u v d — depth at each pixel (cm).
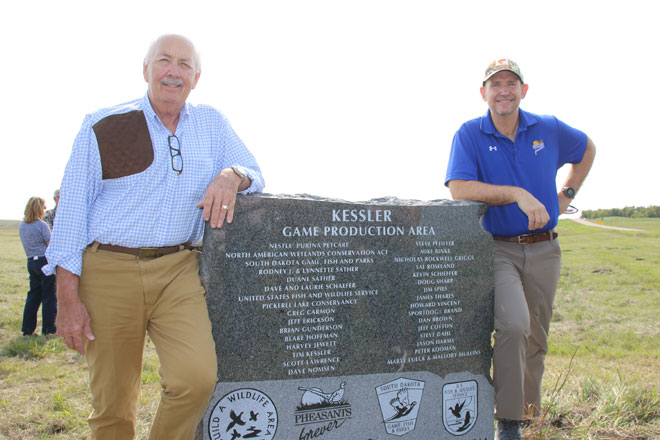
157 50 248
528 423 334
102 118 245
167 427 236
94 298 244
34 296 648
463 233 305
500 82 321
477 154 336
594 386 392
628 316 757
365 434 282
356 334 281
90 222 245
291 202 270
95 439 262
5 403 394
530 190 327
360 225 282
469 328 305
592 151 362
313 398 274
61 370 496
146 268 244
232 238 261
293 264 270
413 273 293
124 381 255
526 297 333
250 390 265
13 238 2992
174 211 251
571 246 1730
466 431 302
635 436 318
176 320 244
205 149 267
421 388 294
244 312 263
